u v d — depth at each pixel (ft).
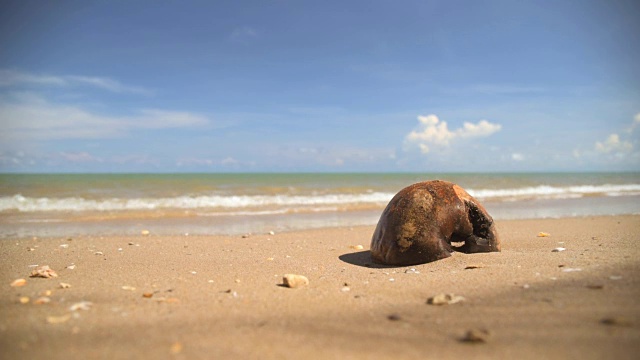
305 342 0.85
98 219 3.71
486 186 7.50
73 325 0.96
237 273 1.63
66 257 2.00
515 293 1.14
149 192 5.67
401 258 1.71
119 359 0.78
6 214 3.91
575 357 0.74
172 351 0.81
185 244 2.44
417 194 1.77
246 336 0.89
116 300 1.18
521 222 3.27
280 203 4.99
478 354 0.77
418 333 0.89
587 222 3.23
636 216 3.68
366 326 0.94
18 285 1.38
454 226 1.78
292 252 2.18
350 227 3.28
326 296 1.22
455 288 1.24
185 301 1.18
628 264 1.37
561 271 1.35
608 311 0.94
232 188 6.59
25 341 0.86
